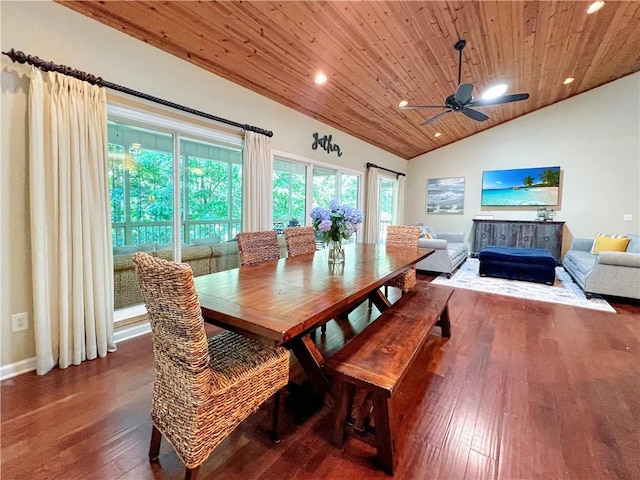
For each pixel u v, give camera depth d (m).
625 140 5.87
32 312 2.12
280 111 4.16
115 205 3.18
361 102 4.48
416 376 2.17
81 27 2.25
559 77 5.06
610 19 3.50
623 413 1.78
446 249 5.25
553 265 4.84
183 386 1.16
